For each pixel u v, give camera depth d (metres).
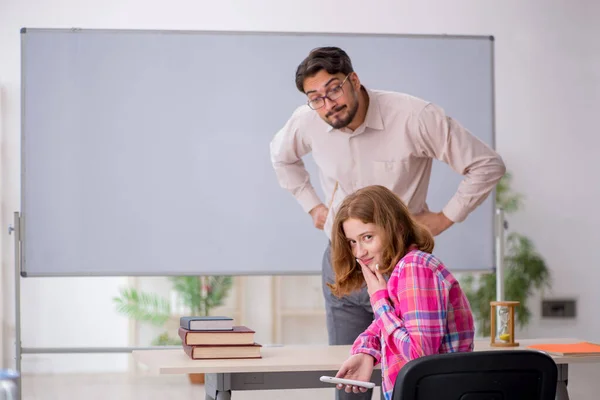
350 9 6.10
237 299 6.32
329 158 4.11
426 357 1.79
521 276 6.20
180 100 4.28
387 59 4.32
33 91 4.20
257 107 4.30
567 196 6.34
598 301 6.35
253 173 4.29
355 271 2.31
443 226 4.18
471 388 1.80
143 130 4.26
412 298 2.07
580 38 6.35
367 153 4.05
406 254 2.17
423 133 4.04
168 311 6.23
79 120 4.22
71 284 6.12
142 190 4.25
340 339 3.62
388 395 2.14
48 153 4.20
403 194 4.09
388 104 4.03
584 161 6.36
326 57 3.86
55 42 4.21
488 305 6.20
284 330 6.42
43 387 5.60
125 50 4.26
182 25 5.96
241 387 2.62
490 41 4.36
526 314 6.22
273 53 4.31
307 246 4.27
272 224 4.28
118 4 5.90
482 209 4.36
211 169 4.29
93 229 4.21
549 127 6.33
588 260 6.35
